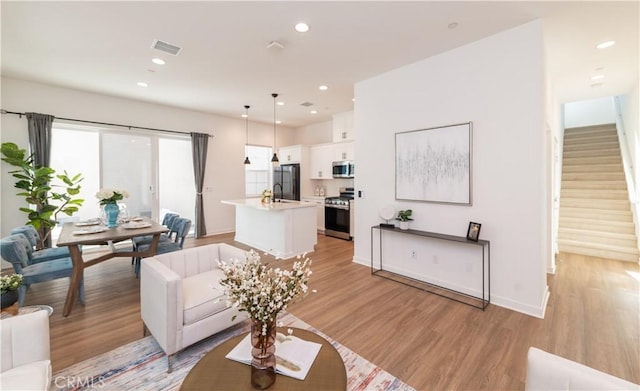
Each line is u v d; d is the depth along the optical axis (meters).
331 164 6.52
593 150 6.16
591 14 2.43
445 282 3.25
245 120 6.89
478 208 2.94
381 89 3.80
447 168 3.14
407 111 3.52
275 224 4.71
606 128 6.55
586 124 7.28
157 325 1.91
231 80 4.04
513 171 2.70
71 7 2.32
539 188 2.56
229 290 1.32
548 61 3.32
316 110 5.94
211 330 2.01
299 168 6.98
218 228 6.43
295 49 3.09
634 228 4.40
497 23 2.58
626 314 2.56
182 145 6.08
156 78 3.98
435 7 2.34
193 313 1.91
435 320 2.52
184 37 2.83
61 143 4.56
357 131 4.14
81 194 4.73
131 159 5.15
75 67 3.58
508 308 2.74
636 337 2.20
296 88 4.42
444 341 2.20
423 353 2.05
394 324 2.45
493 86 2.80
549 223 3.59
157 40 2.89
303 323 2.47
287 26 2.63
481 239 2.92
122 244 5.21
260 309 1.26
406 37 2.83
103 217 3.79
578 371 1.03
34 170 3.85
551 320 2.49
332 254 4.74
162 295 1.82
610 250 4.24
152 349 2.08
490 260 2.86
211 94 4.73
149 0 2.23
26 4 2.26
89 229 3.19
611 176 5.41
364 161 4.05
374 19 2.51
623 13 2.41
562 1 2.25
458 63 3.04
